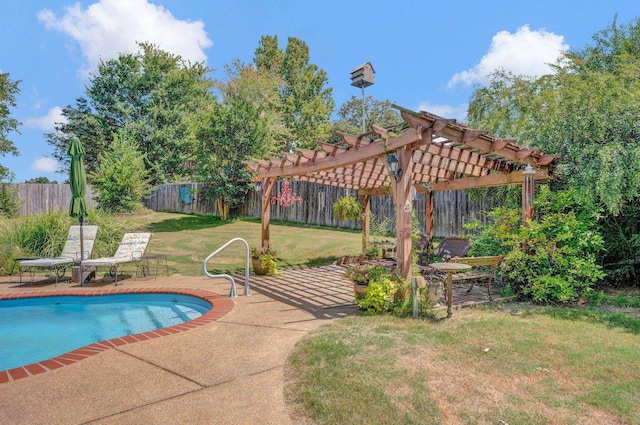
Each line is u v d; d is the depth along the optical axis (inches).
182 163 1096.2
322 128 1326.3
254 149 694.5
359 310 226.2
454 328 184.4
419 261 328.8
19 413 110.7
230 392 122.0
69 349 198.1
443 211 505.4
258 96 828.6
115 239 434.3
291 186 674.8
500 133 390.3
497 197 366.9
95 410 111.7
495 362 143.0
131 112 1127.6
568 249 249.1
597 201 265.3
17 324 240.8
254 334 180.5
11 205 716.0
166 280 340.5
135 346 165.9
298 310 228.1
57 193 845.2
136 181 685.3
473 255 315.9
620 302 241.8
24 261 324.8
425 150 250.1
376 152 241.8
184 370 139.5
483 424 102.7
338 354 149.2
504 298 249.1
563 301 243.0
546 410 110.1
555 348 157.6
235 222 662.5
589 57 379.6
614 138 274.2
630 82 301.9
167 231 589.3
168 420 106.0
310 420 105.1
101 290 295.3
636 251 279.1
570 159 284.2
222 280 336.5
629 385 125.3
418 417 105.3
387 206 557.3
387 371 133.7
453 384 125.3
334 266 415.8
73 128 1131.9
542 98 330.6
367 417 105.0
